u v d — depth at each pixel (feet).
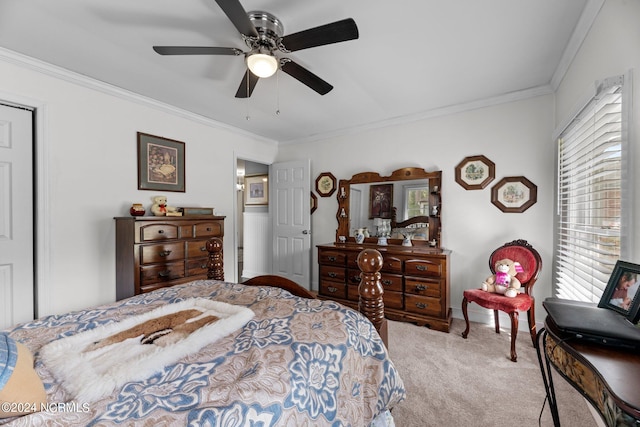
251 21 4.84
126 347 3.07
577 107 5.68
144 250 8.06
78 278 7.84
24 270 7.04
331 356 3.18
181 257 8.98
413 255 9.39
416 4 5.08
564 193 7.45
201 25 5.66
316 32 4.83
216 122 11.62
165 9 5.21
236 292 5.16
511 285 7.89
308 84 6.66
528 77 7.91
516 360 7.04
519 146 9.02
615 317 3.22
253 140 13.62
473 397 5.66
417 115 10.74
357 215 12.30
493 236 9.48
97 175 8.25
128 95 8.81
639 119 3.88
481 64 7.19
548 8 5.17
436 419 5.06
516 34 5.95
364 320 4.08
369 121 11.69
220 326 3.47
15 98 6.75
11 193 6.86
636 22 3.92
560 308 3.55
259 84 8.30
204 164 11.32
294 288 5.39
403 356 7.27
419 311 9.33
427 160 10.71
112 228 8.54
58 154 7.48
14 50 6.54
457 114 10.08
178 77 7.87
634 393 2.15
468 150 9.89
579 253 6.23
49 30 5.82
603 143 4.86
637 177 3.92
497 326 8.68
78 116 7.86
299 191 13.73
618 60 4.35
